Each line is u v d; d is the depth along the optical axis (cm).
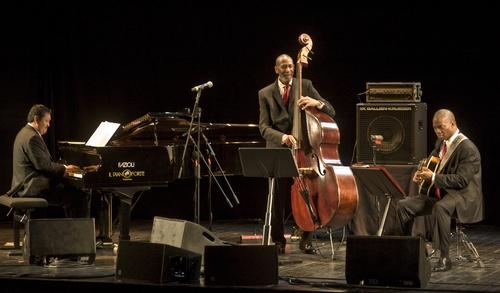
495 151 1514
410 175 1255
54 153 1680
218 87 1662
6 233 1509
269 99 1186
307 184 1143
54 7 1672
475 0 1498
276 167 990
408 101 1276
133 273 956
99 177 1206
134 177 1227
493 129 1510
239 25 1645
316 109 1169
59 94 1683
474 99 1517
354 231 1302
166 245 938
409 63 1551
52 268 1082
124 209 1234
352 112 1587
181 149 1327
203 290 916
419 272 899
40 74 1677
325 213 1130
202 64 1667
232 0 1645
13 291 1001
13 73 1667
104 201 1307
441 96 1535
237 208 1683
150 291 935
